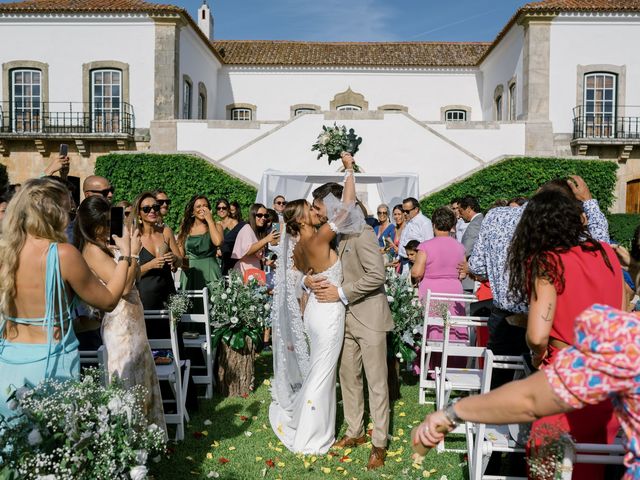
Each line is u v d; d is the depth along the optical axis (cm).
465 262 591
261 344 754
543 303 262
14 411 259
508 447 323
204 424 501
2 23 2155
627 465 173
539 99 2056
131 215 512
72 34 2153
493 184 1923
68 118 2170
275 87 2711
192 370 601
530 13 2038
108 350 379
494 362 370
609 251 277
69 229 459
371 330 436
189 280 653
